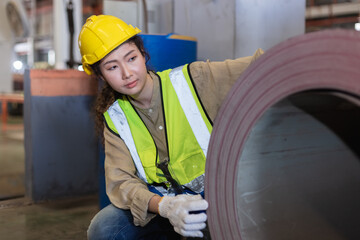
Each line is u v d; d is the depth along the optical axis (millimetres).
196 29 2697
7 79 10141
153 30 3002
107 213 1489
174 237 1596
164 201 1243
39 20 11727
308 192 1134
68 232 2416
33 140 3068
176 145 1408
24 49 12125
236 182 1010
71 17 3215
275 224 1088
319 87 843
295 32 2596
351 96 814
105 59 1326
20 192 3332
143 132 1454
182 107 1388
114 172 1445
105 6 2822
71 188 3230
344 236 1142
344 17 8031
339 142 1143
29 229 2475
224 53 2502
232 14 2424
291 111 1001
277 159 1082
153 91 1398
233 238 1031
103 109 1499
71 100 3186
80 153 3254
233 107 1008
